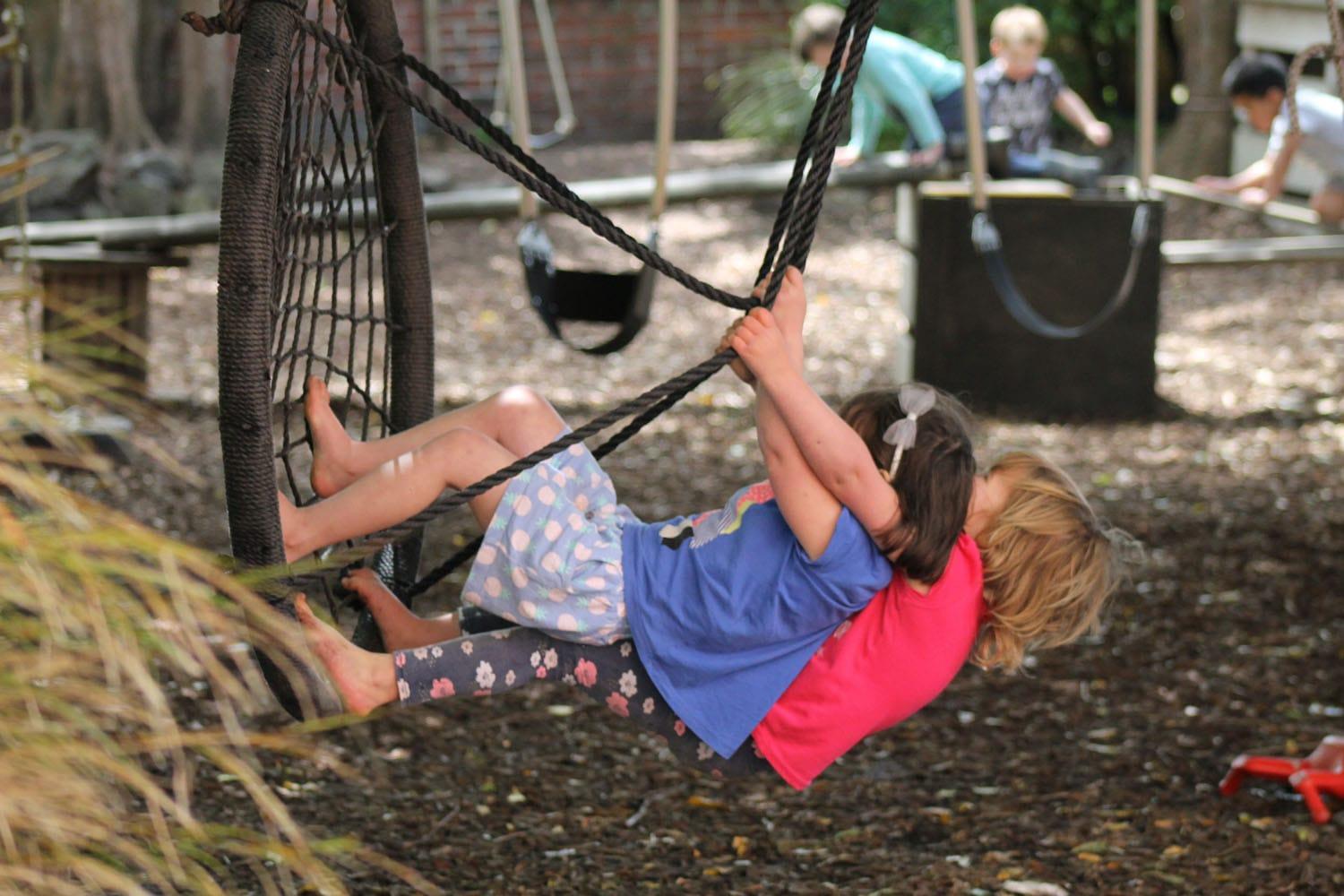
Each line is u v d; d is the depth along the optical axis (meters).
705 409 9.50
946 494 2.98
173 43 13.39
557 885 4.25
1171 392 9.93
